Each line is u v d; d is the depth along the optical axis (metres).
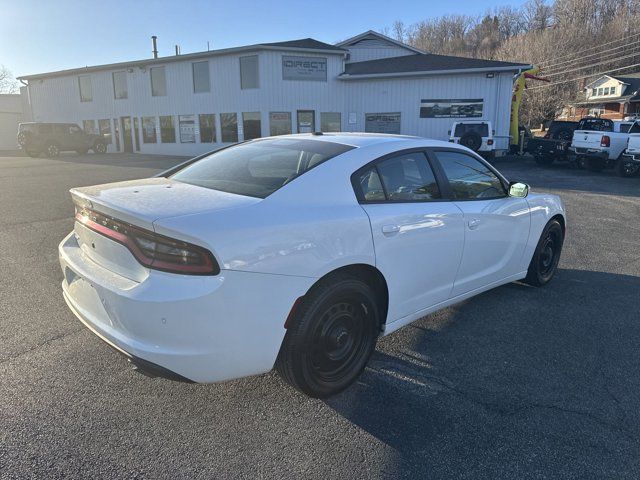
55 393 2.86
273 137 3.77
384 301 3.09
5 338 3.56
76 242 3.07
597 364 3.33
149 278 2.34
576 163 17.86
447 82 22.80
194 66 25.30
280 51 23.47
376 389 2.98
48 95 30.88
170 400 2.82
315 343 2.70
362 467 2.30
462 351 3.49
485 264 3.92
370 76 23.36
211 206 2.50
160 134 27.23
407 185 3.26
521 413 2.75
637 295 4.67
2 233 6.87
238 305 2.32
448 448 2.45
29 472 2.22
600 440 2.53
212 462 2.32
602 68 55.69
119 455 2.35
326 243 2.61
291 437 2.52
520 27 83.75
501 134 22.73
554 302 4.46
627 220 8.45
